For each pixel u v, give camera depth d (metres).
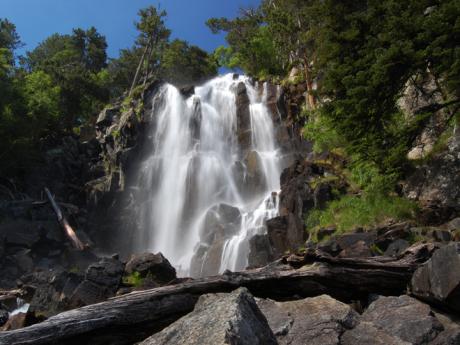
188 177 33.91
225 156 36.56
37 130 35.62
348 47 15.55
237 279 6.90
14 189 33.12
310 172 22.45
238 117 37.56
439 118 19.58
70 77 46.47
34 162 34.91
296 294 7.23
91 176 37.09
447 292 6.21
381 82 13.44
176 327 4.13
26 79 41.84
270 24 35.12
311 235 18.06
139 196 34.44
